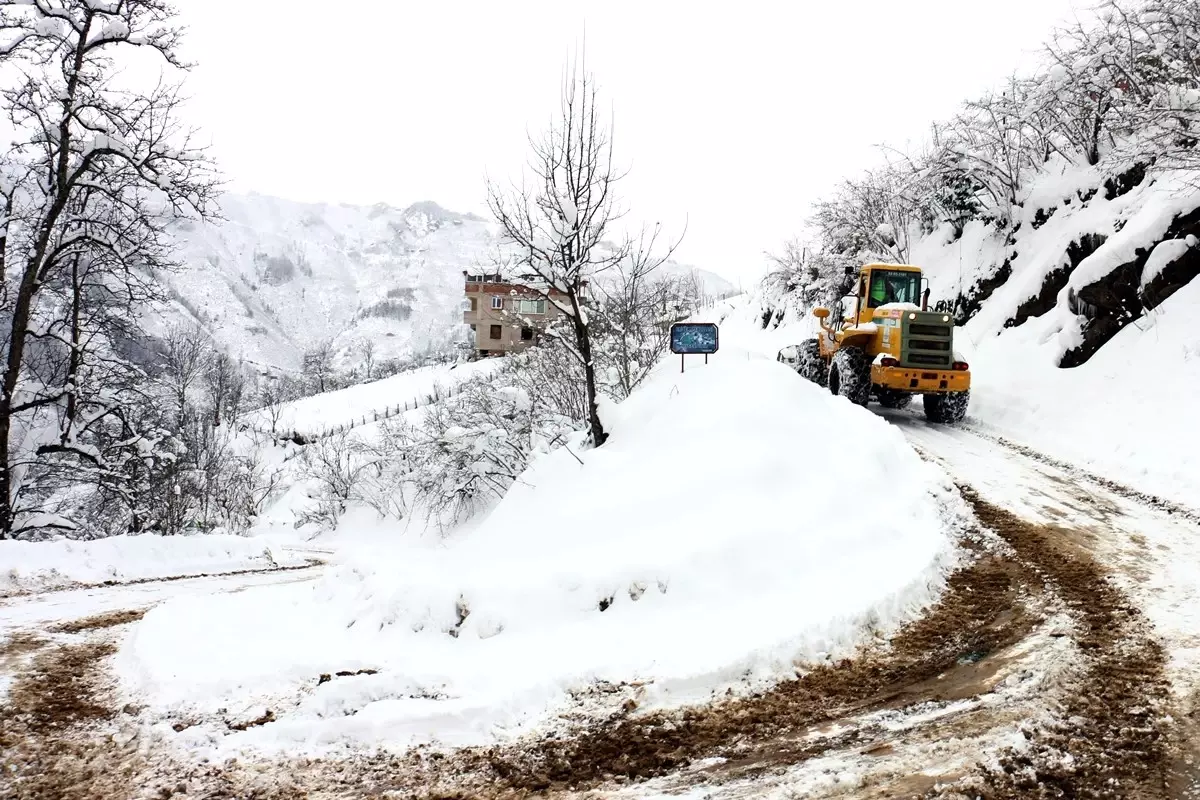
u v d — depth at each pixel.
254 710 4.57
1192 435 8.80
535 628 5.29
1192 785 3.23
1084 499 7.88
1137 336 11.12
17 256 13.98
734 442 7.29
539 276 8.99
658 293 12.55
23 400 13.88
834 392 12.96
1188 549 6.30
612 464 7.73
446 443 16.22
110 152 12.79
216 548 11.80
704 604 5.31
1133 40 13.59
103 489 15.10
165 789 3.77
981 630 4.99
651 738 3.99
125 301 15.25
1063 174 15.54
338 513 20.52
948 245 18.52
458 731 4.18
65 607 7.78
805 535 6.01
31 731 4.48
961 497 7.62
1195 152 10.89
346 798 3.63
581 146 8.97
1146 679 4.18
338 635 5.74
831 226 22.47
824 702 4.24
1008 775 3.38
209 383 40.22
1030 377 12.38
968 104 16.70
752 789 3.46
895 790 3.34
